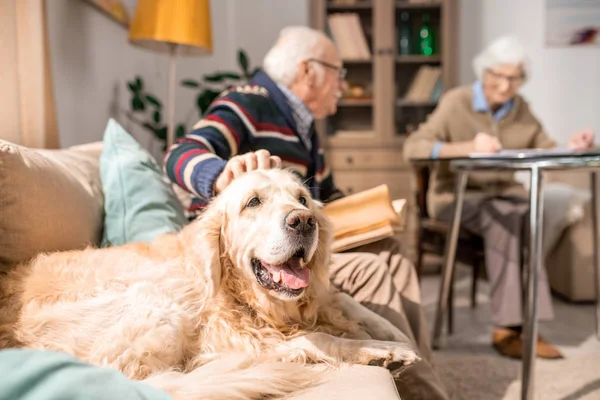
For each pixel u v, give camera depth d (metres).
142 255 1.23
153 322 1.05
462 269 4.27
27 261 1.16
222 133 1.60
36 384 0.66
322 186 2.06
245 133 1.71
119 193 1.46
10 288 1.08
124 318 1.04
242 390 0.89
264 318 1.21
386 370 1.06
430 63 4.32
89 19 2.54
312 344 1.15
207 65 4.32
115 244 1.43
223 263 1.22
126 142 1.57
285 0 4.48
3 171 1.12
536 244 1.78
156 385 0.87
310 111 2.01
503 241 2.35
